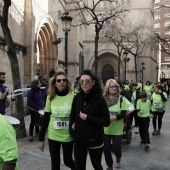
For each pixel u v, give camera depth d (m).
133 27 41.41
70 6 35.16
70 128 4.22
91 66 44.28
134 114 8.66
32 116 8.40
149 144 8.66
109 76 44.88
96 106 4.08
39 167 5.99
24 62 19.69
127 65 42.59
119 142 5.89
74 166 4.61
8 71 16.91
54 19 28.41
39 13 21.78
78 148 4.09
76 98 4.29
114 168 6.14
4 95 7.68
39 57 25.98
